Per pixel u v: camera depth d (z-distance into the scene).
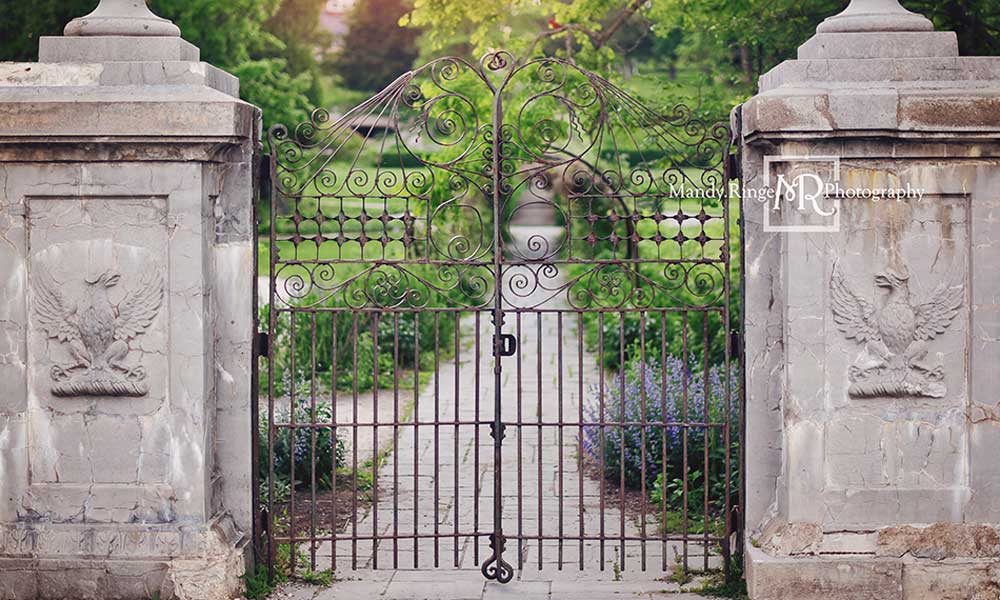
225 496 6.45
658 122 6.65
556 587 6.46
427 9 11.81
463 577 6.63
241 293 6.39
